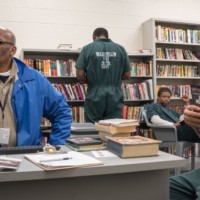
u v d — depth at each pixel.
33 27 4.76
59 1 4.89
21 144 1.89
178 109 5.08
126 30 5.23
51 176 1.11
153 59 4.94
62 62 4.55
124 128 1.62
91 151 1.48
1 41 1.94
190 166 3.96
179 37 5.17
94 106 3.32
